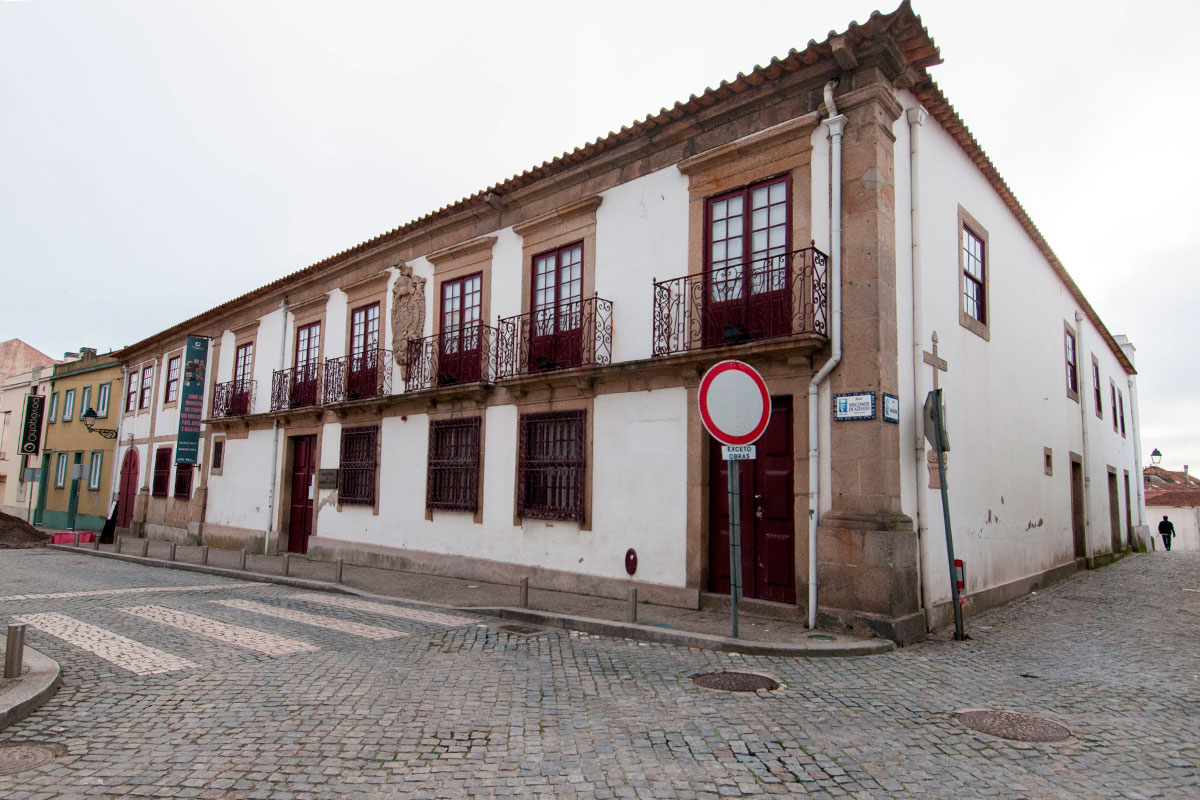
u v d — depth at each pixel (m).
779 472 8.53
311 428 16.22
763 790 3.66
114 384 27.25
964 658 6.66
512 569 11.10
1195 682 5.92
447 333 13.04
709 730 4.51
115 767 3.87
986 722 4.77
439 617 8.44
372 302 15.09
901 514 7.67
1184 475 51.09
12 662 5.32
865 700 5.23
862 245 7.94
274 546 16.72
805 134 8.55
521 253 11.95
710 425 7.16
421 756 4.04
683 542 9.11
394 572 12.83
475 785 3.66
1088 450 16.61
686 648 6.87
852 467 7.72
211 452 19.81
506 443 11.61
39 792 3.54
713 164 9.39
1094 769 4.02
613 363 9.98
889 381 7.80
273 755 4.05
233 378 19.70
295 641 6.98
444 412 12.82
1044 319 14.02
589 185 10.99
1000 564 10.39
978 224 10.78
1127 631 8.20
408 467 13.46
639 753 4.12
